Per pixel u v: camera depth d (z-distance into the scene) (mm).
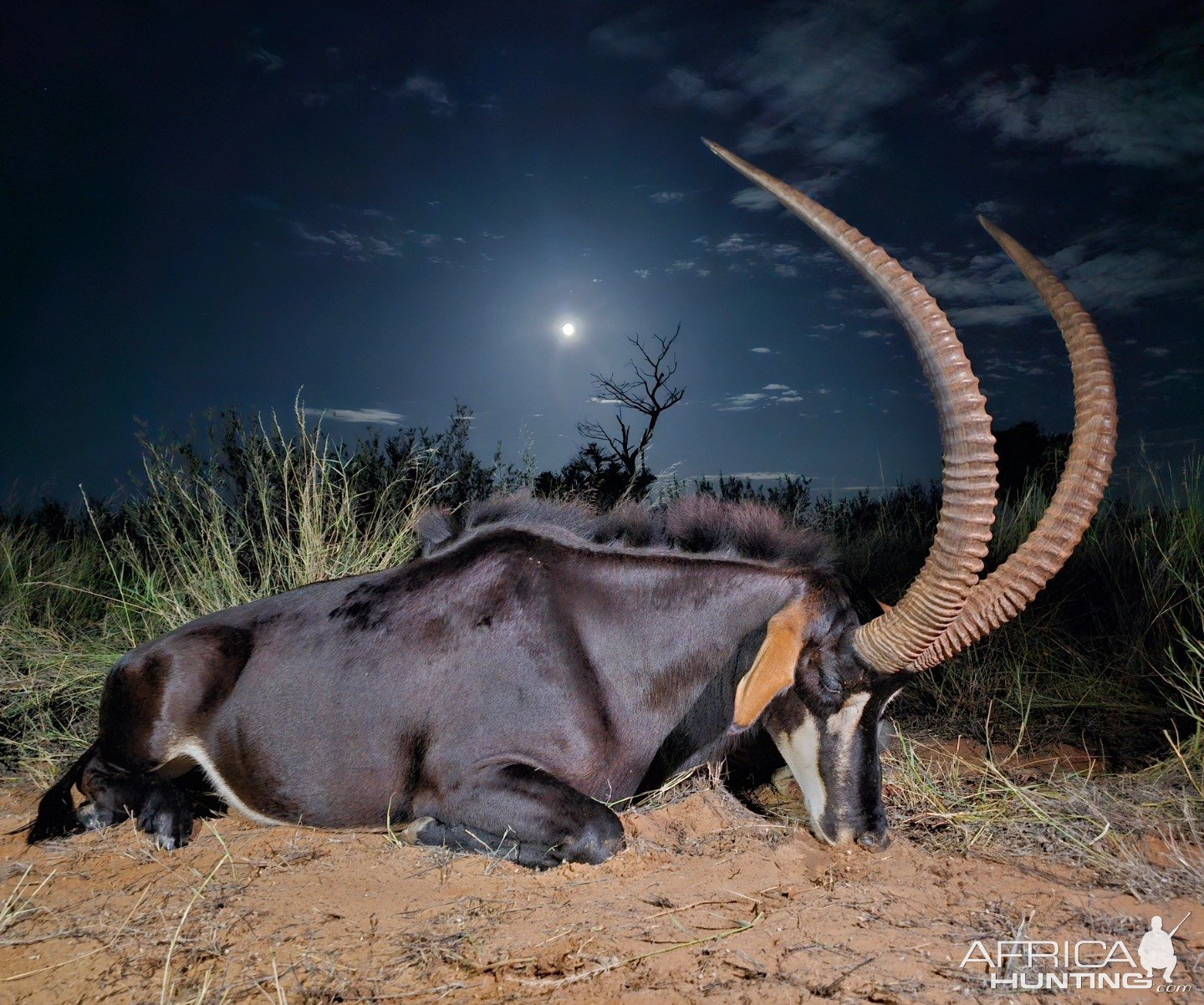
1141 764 2090
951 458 1454
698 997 1221
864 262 1449
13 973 1351
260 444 3160
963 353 1423
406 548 2934
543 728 1734
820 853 1663
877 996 1206
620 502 1975
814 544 1813
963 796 1877
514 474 3754
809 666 1676
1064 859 1622
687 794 1930
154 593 2820
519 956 1341
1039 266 1517
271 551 2875
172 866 1701
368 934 1427
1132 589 2922
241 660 1859
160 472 3004
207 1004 1255
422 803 1754
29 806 2025
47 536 4066
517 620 1788
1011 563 1514
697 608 1809
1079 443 1464
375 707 1776
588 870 1601
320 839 1811
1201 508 2961
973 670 2637
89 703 2510
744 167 1478
